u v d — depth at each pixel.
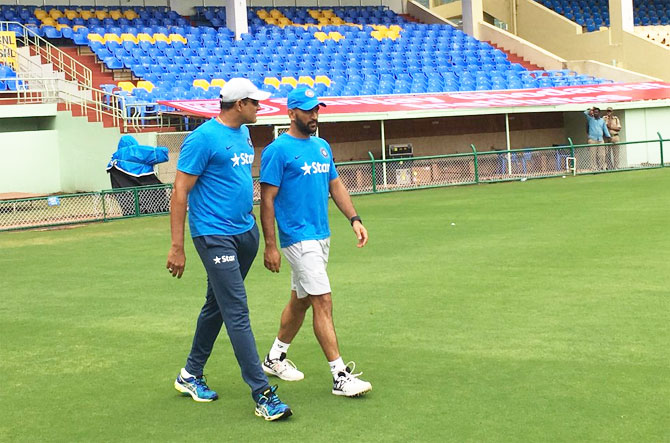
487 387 6.15
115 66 26.72
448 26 35.94
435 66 32.25
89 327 8.62
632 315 8.05
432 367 6.70
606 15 39.28
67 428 5.74
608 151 25.67
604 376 6.28
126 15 31.67
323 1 37.06
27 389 6.64
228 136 5.88
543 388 6.07
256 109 5.96
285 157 6.15
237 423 5.71
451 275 10.45
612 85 30.39
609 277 9.84
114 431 5.65
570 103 26.27
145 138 21.80
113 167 19.45
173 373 6.92
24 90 23.42
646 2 40.31
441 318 8.28
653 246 11.79
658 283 9.39
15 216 18.05
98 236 15.89
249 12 34.28
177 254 5.91
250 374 5.78
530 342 7.27
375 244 13.27
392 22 36.41
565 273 10.20
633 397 5.80
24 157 23.80
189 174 5.84
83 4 31.66
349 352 7.25
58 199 18.27
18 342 8.12
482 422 5.46
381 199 20.70
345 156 26.80
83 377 6.91
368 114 24.06
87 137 23.41
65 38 29.00
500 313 8.37
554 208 16.80
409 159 22.41
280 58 30.02
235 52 29.73
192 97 25.61
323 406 5.95
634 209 15.98
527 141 30.12
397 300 9.19
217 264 5.80
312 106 6.13
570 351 6.96
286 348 6.64
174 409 6.05
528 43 35.22
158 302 9.70
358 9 37.09
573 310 8.34
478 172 23.81
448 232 14.23
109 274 11.69
